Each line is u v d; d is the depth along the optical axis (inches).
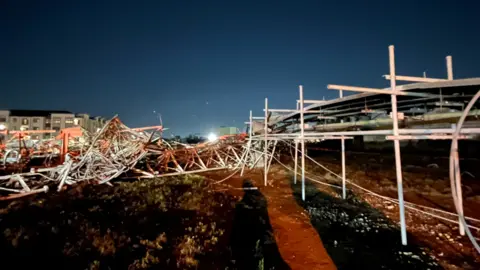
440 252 265.3
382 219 362.0
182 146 794.8
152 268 217.8
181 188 542.6
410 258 254.7
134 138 629.0
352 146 1020.5
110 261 223.3
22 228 263.1
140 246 253.9
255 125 935.0
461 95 392.2
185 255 245.0
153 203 410.0
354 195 493.4
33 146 872.3
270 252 270.1
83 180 534.3
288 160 1022.4
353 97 487.2
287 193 526.0
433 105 513.0
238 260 247.0
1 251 222.4
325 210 407.5
